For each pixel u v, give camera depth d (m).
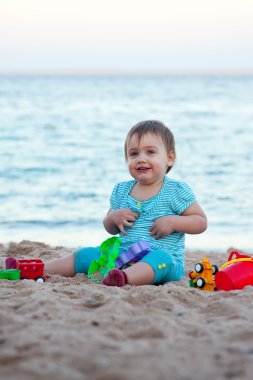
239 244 10.85
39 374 2.73
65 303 4.14
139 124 5.75
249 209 14.20
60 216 13.13
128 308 3.94
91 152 24.25
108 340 3.23
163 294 4.38
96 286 4.77
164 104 51.38
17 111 43.56
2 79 160.38
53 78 175.38
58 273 5.71
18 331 3.36
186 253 8.49
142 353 3.00
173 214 5.63
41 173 19.20
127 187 5.86
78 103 52.22
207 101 55.56
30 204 14.46
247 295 4.45
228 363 2.88
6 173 19.17
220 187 17.17
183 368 2.81
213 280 5.15
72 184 17.25
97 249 5.75
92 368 2.82
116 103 52.50
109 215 5.69
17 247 7.38
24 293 4.48
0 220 12.72
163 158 5.66
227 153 24.36
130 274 5.05
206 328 3.52
